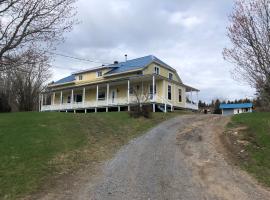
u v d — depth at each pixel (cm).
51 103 4603
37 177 970
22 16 1300
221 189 905
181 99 3750
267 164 1131
